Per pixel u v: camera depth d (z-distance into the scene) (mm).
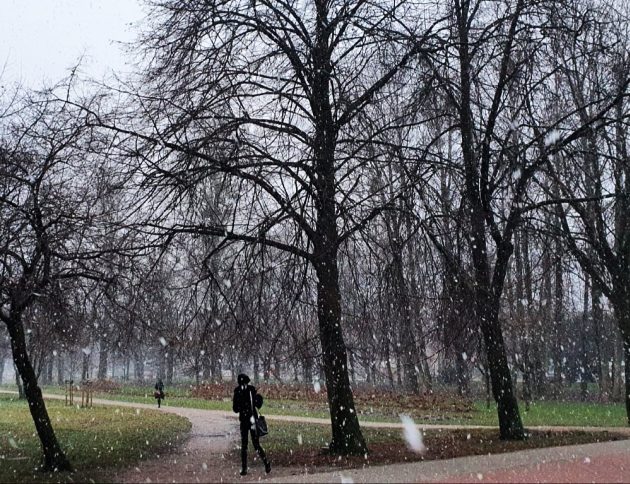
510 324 29969
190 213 14383
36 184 13141
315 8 15867
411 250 15508
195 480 12273
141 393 50281
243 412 13078
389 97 15945
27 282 13008
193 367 15406
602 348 46656
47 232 13281
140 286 14180
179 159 13859
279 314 14664
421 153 15633
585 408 33844
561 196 20062
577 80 19953
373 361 15891
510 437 18125
